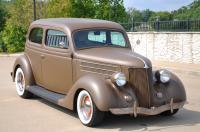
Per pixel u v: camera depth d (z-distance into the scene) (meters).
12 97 10.41
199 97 10.76
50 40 9.30
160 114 8.59
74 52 8.54
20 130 7.56
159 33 20.17
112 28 9.12
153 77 8.12
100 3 27.67
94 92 7.46
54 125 7.87
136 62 7.70
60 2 27.30
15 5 30.75
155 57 20.52
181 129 7.63
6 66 18.47
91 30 8.86
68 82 8.74
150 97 7.76
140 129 7.61
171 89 8.13
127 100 7.53
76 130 7.55
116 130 7.54
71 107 8.10
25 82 9.96
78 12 27.39
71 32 8.71
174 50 19.36
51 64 9.19
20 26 29.50
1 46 29.28
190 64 18.05
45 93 9.20
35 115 8.60
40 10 29.80
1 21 37.28
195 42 18.30
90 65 8.21
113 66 7.85
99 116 7.59
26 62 10.02
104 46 8.85
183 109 9.24
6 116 8.54
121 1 27.84
